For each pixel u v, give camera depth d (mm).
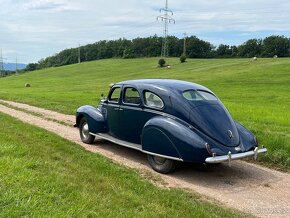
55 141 9672
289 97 28703
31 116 15758
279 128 12656
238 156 7004
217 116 7387
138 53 151750
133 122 8352
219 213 5488
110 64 117750
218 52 148750
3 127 11602
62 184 5707
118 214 4840
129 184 6281
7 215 4516
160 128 7387
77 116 10258
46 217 4527
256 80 46344
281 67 56906
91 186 5875
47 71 117062
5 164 6449
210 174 7672
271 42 138250
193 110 7309
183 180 7238
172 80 8523
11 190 5234
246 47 142500
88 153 8586
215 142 7043
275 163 8453
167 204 5551
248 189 6828
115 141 8867
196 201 5996
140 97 8164
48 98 25859
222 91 35312
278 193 6660
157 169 7652
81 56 173500
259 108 19812
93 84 60406
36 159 7168
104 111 9461
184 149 6988
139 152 9297
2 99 26453
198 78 54125
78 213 4707
